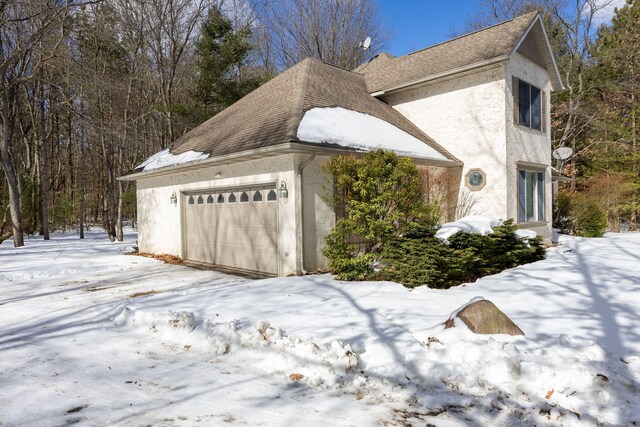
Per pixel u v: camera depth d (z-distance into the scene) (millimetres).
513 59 12117
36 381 3871
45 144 20812
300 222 8633
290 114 9891
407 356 3916
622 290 6309
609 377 3404
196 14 21547
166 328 5301
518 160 12102
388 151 8086
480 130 11945
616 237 15281
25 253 14375
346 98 12562
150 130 25578
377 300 6023
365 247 8508
